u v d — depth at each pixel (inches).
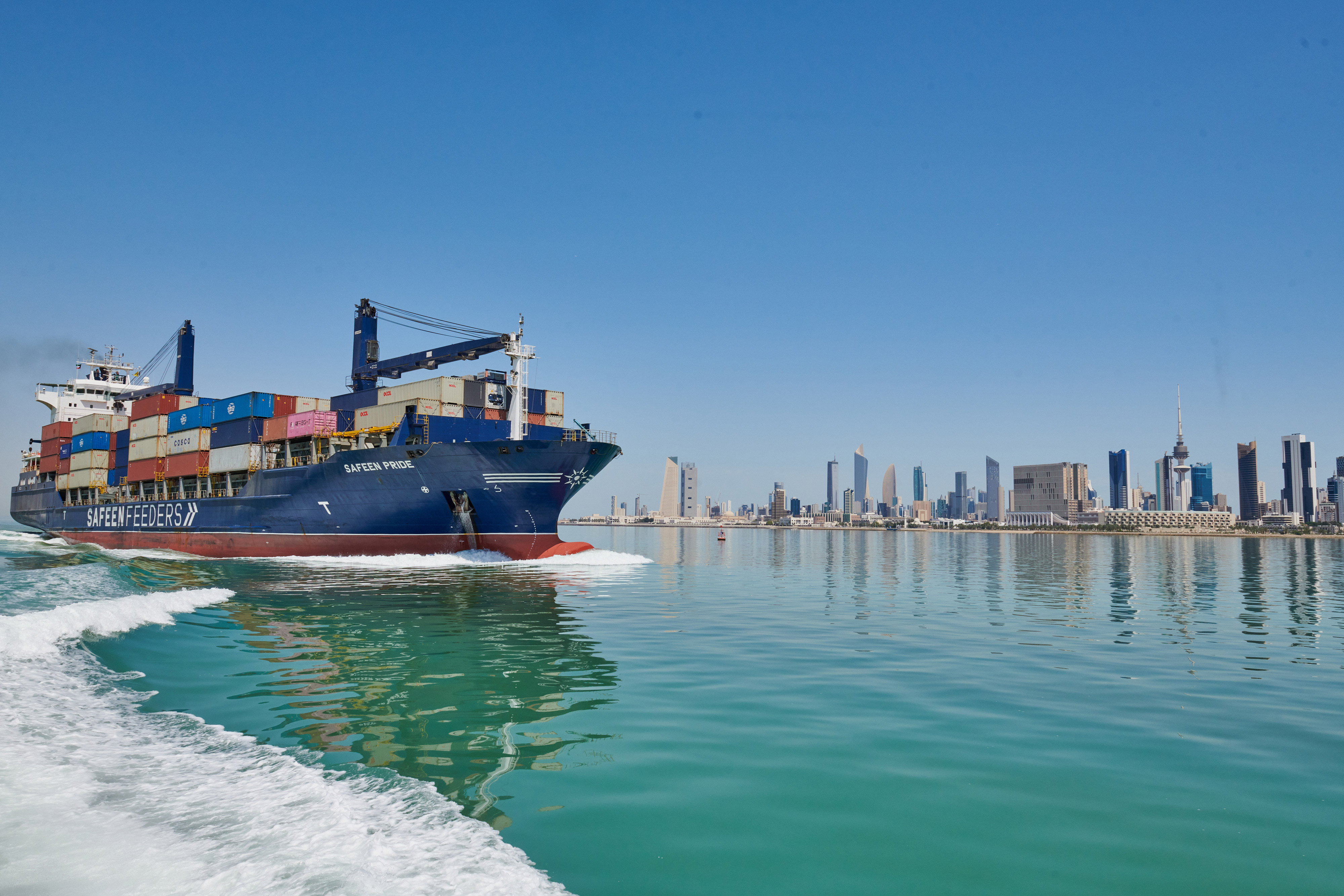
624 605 965.8
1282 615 967.6
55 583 1040.2
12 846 243.0
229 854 241.3
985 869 250.1
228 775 320.8
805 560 2347.4
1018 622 860.6
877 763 351.3
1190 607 1050.7
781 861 253.8
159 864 232.8
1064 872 248.4
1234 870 249.8
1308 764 354.0
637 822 282.5
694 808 296.5
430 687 499.5
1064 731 405.7
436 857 245.6
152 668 542.6
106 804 283.0
